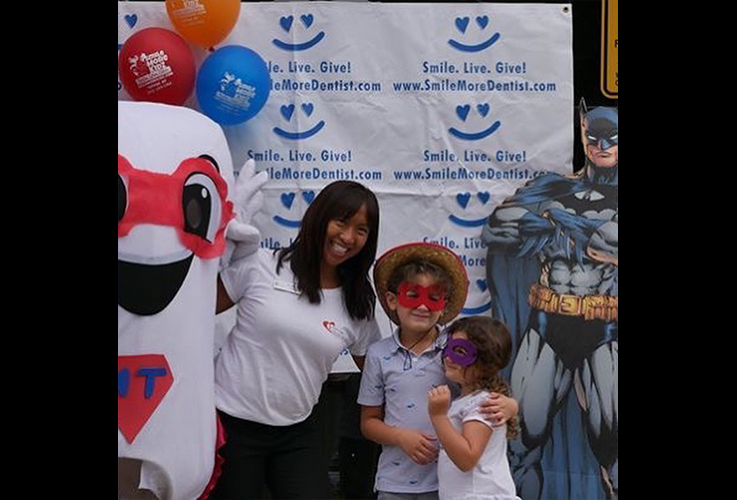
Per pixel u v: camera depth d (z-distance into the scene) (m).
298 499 4.44
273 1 4.86
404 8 4.87
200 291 4.12
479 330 4.23
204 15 4.50
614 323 4.70
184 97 4.59
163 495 4.06
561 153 4.89
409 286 4.35
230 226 4.36
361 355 4.64
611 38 4.86
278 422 4.40
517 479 4.71
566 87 4.88
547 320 4.73
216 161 4.27
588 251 4.75
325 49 4.87
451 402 4.34
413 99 4.88
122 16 4.79
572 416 4.70
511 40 4.89
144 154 4.00
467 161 4.89
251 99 4.55
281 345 4.36
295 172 4.87
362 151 4.88
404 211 4.88
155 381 3.96
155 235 3.95
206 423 4.15
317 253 4.40
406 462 4.41
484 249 4.86
